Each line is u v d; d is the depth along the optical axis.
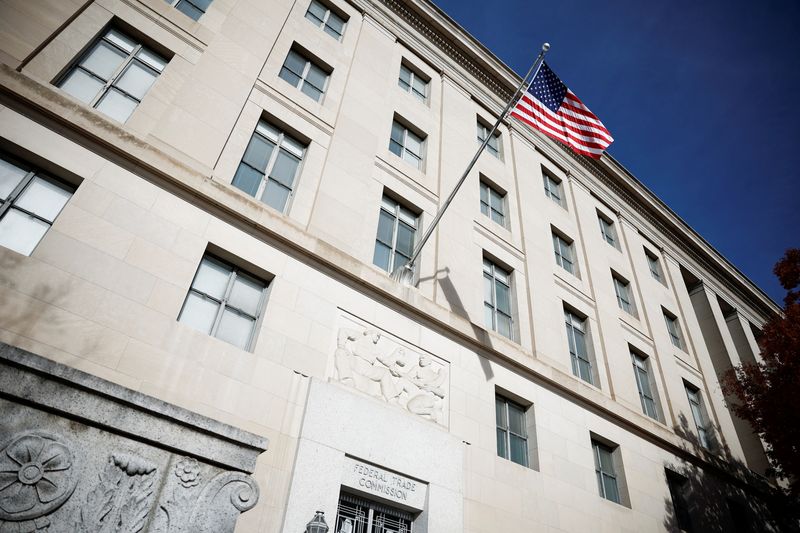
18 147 8.41
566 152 23.64
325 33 16.17
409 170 15.58
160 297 8.53
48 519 3.78
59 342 7.25
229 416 8.28
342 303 10.97
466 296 14.10
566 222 20.92
